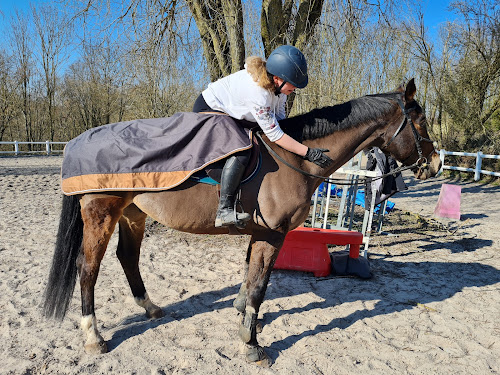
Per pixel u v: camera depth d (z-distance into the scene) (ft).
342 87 22.27
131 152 8.13
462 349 9.30
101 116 83.46
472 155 44.27
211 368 8.30
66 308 9.14
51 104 86.43
